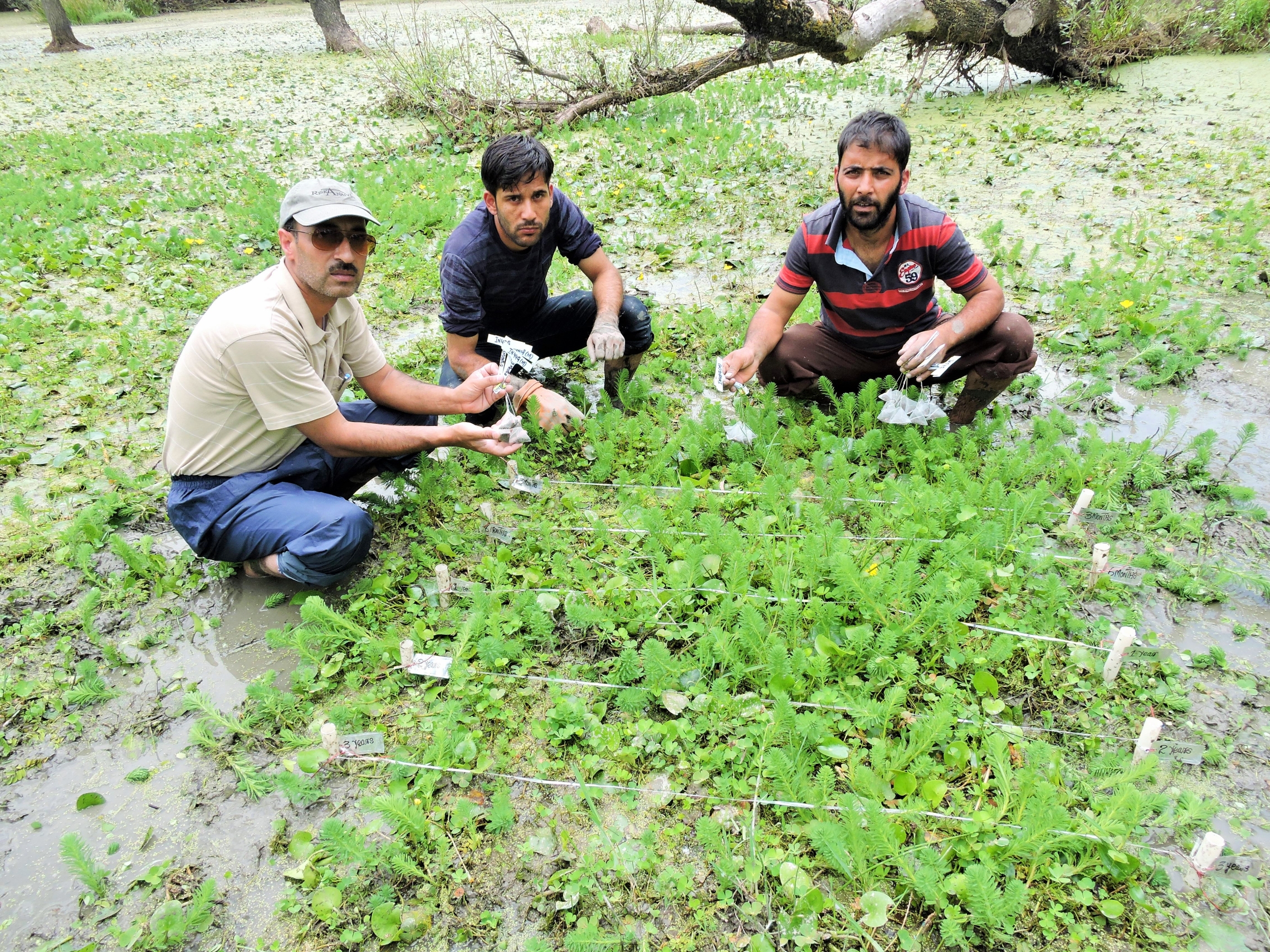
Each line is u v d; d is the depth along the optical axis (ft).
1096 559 9.61
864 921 6.56
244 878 7.38
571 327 14.20
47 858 7.63
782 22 26.58
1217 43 34.22
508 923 6.95
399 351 16.28
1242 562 10.26
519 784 8.04
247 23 74.18
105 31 73.92
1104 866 6.88
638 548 10.86
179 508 10.16
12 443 13.65
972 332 11.51
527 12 64.03
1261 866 7.06
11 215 23.77
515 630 9.53
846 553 9.60
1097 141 25.44
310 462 10.66
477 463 12.62
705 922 6.84
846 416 12.62
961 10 29.55
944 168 24.11
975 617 9.57
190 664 9.60
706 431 12.54
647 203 23.02
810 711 8.39
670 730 8.25
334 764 8.30
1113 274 16.94
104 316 18.12
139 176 28.99
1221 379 14.02
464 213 23.45
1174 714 8.39
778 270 18.88
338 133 34.32
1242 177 21.68
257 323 9.30
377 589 10.19
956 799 7.55
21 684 9.16
